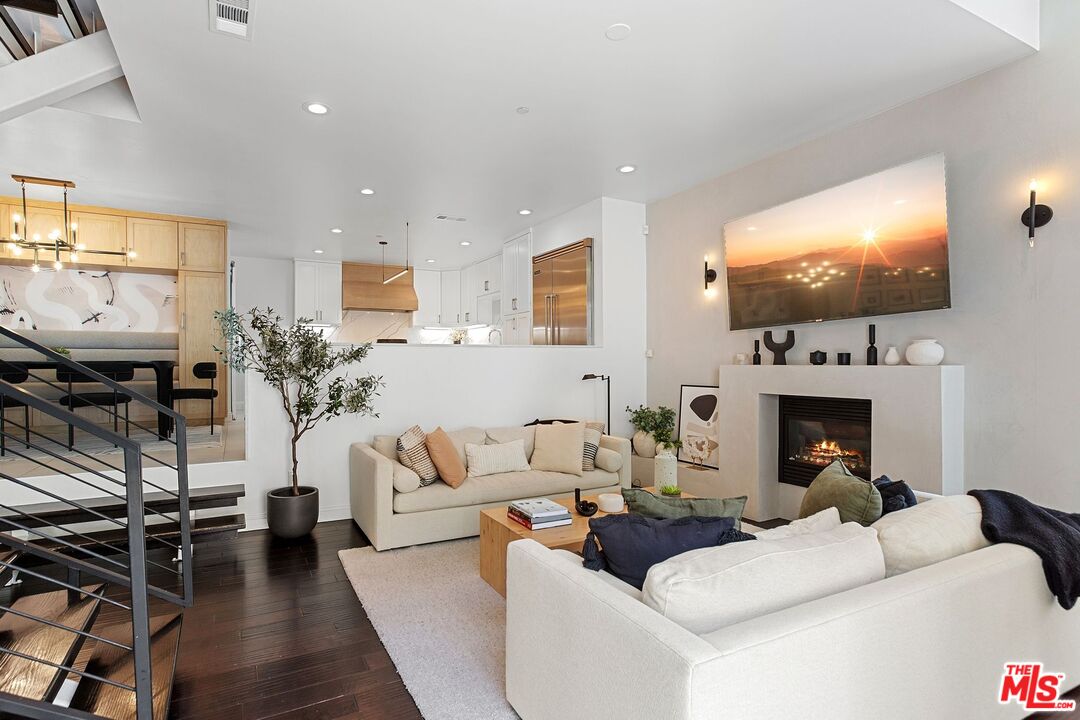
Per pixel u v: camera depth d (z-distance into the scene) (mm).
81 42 3080
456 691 2182
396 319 9625
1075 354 2898
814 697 1354
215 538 4051
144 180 5016
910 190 3471
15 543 1663
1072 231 2900
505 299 7453
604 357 5613
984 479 3264
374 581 3254
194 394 5641
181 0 2496
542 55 2996
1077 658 2066
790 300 4285
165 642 2451
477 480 4203
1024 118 3074
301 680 2285
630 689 1379
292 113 3664
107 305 6453
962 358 3365
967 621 1669
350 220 6453
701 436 5066
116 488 3932
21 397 1477
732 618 1443
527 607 1907
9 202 5633
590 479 4449
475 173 4867
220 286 6461
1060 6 2941
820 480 2494
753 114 3748
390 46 2895
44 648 2025
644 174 4926
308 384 4082
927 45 2941
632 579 1785
